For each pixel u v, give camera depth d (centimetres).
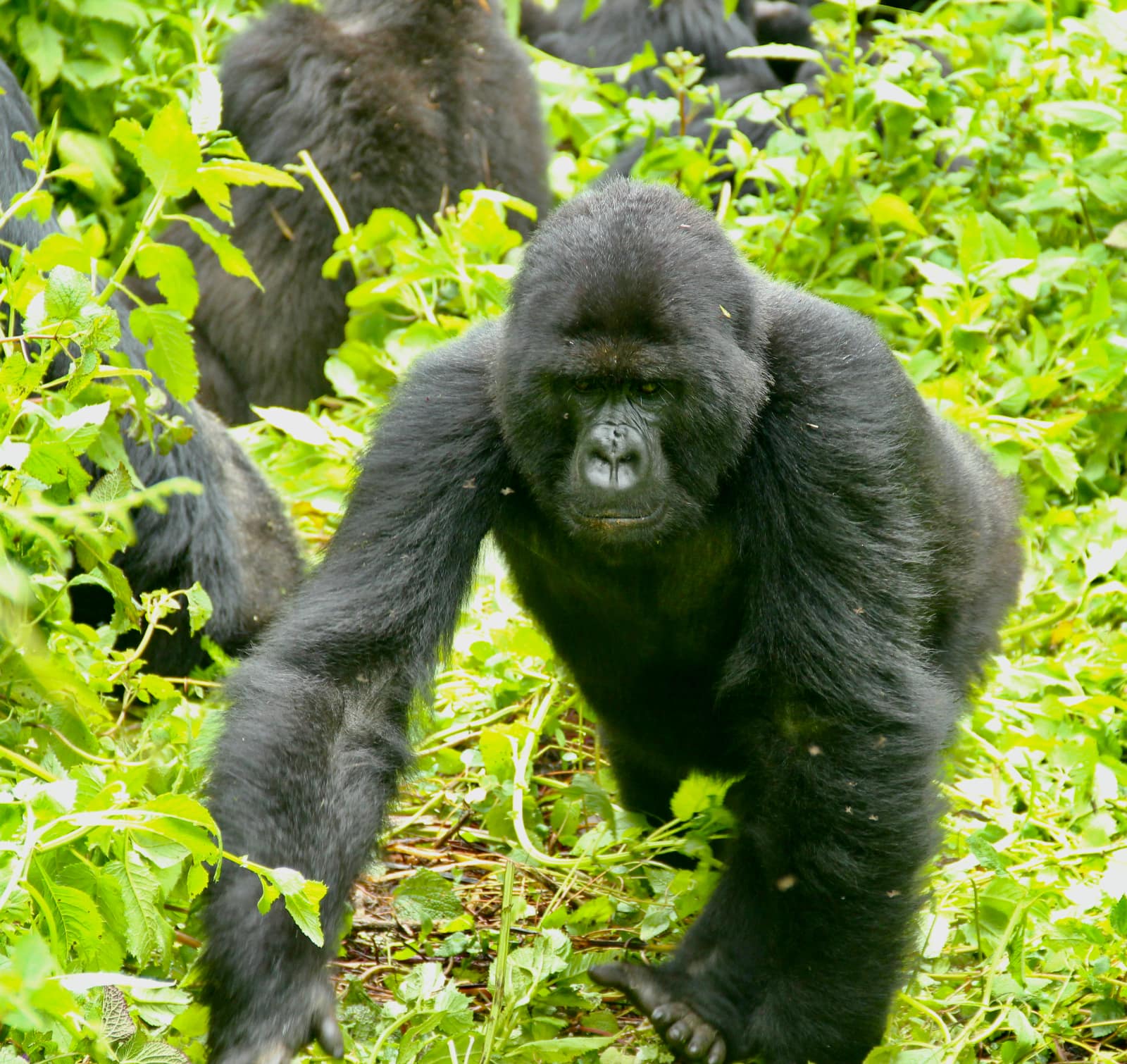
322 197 1526
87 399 835
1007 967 838
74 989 548
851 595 801
